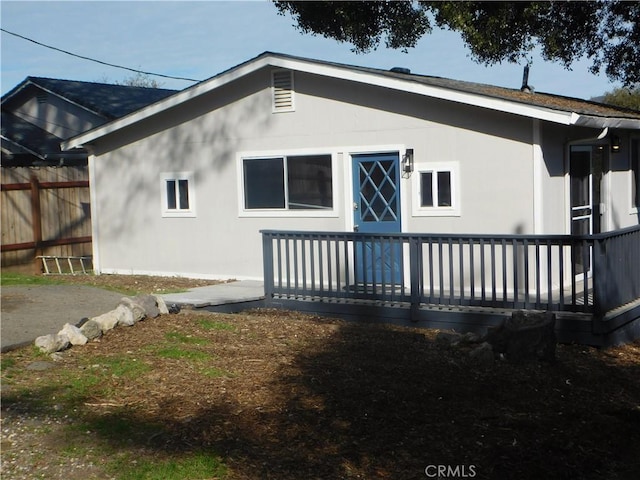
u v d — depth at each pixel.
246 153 13.77
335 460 5.76
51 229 16.81
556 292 11.06
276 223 13.55
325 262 13.01
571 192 11.99
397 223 12.29
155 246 15.01
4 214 15.87
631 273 9.79
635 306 9.57
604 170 13.05
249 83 13.66
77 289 11.84
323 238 10.89
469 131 11.48
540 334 8.21
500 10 18.44
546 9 18.88
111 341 8.52
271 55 13.00
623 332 9.47
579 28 19.80
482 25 18.81
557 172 11.43
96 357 7.93
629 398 7.54
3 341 8.21
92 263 17.44
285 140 13.34
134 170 15.16
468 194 11.54
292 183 13.35
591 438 6.50
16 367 7.55
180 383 7.20
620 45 19.98
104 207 15.58
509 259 11.27
